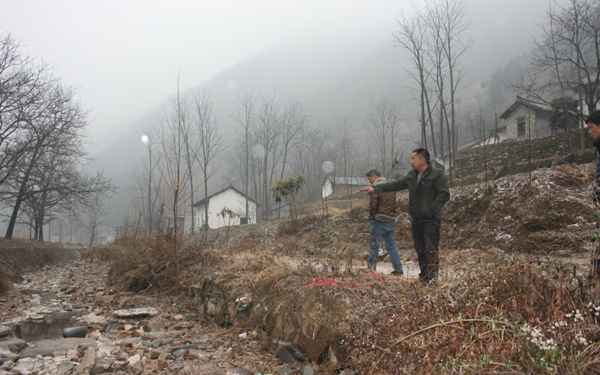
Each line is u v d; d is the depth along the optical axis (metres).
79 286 10.54
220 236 20.88
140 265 9.07
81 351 4.77
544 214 8.59
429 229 4.66
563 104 21.86
